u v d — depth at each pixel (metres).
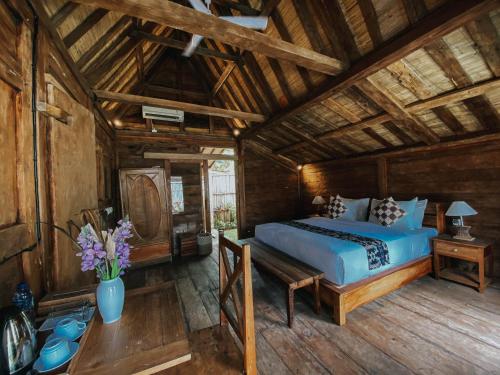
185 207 5.12
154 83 4.76
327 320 2.24
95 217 2.19
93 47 2.34
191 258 4.46
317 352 1.82
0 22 1.11
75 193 1.85
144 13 1.59
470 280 2.83
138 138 4.66
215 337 1.44
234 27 1.86
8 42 1.16
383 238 2.73
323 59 2.34
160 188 4.36
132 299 1.32
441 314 2.26
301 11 2.50
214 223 8.08
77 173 1.90
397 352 1.79
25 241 1.21
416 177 3.75
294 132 4.61
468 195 3.14
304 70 3.10
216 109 3.74
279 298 2.70
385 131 3.69
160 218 4.32
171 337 1.00
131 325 1.08
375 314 2.30
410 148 3.75
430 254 3.06
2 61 1.09
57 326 1.00
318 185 5.87
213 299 2.80
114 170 4.36
